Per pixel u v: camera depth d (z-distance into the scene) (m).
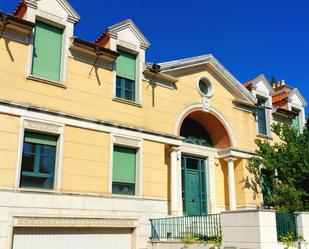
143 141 15.94
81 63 15.02
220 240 12.07
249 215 11.50
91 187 13.98
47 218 12.69
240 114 20.69
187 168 18.80
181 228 13.96
